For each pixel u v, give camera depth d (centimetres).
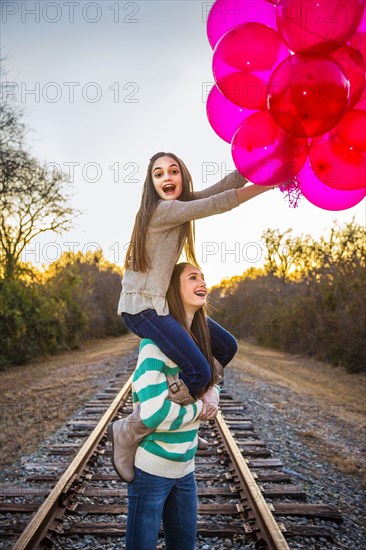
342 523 401
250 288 3275
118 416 781
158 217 233
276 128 240
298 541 361
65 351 2322
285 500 443
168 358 228
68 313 2375
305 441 691
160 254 236
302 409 934
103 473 497
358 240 1884
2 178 1852
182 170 249
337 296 1878
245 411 870
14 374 1472
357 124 237
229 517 390
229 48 240
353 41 235
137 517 222
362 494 484
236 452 516
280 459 577
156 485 224
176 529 236
